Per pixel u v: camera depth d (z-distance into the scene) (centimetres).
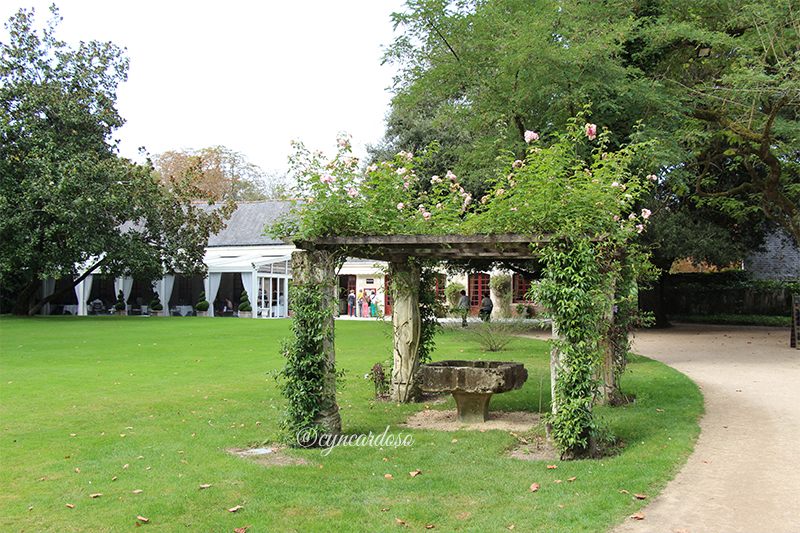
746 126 1469
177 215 2736
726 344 1714
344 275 3459
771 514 421
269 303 3097
